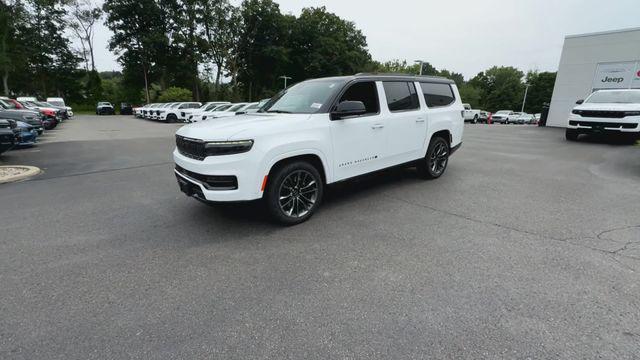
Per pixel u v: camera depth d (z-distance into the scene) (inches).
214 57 1936.5
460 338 86.4
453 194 214.4
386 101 200.4
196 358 80.6
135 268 124.0
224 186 144.2
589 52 693.9
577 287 108.3
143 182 254.4
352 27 2198.6
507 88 3299.7
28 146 400.5
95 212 185.0
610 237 146.3
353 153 182.5
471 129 762.8
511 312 96.2
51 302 103.1
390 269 121.3
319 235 151.9
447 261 126.7
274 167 155.9
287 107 185.2
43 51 2052.2
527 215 175.0
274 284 112.4
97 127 816.3
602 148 412.5
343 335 88.0
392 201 200.2
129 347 84.3
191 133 152.7
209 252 136.3
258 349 83.4
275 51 1856.5
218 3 1813.5
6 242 146.4
